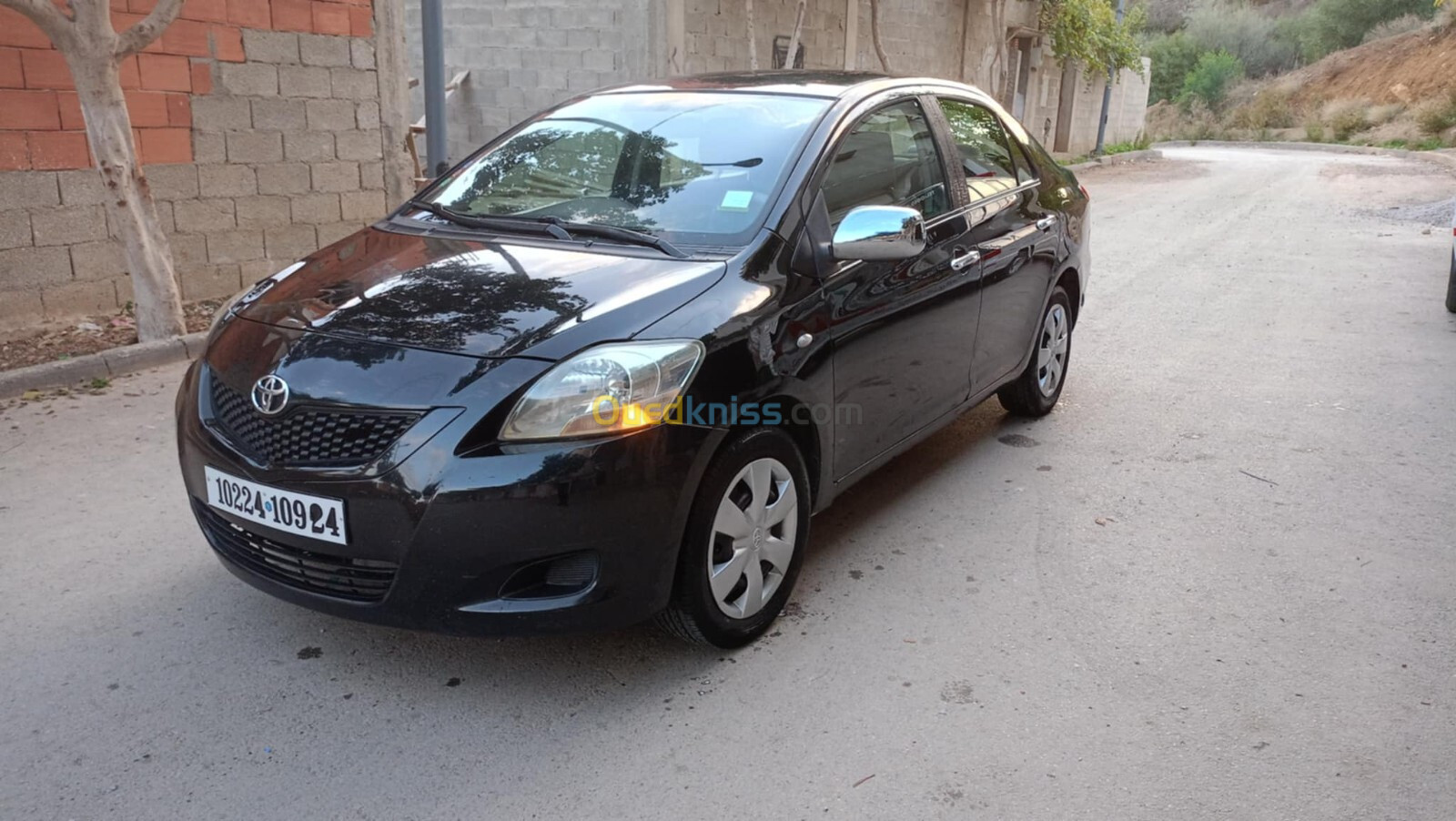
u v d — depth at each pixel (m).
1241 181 20.48
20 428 5.21
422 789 2.68
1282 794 2.68
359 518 2.77
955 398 4.48
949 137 4.55
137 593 3.64
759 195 3.56
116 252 7.10
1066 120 27.06
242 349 3.16
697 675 3.20
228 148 7.71
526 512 2.72
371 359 2.89
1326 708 3.04
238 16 7.60
